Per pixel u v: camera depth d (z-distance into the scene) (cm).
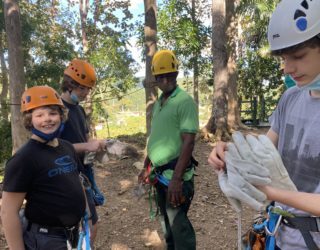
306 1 118
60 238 233
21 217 235
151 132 322
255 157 125
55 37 2008
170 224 311
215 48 997
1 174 953
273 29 126
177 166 293
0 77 2431
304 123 141
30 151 222
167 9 1527
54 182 228
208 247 396
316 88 127
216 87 1004
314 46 119
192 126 292
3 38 2072
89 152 295
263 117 1476
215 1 987
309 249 137
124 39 2194
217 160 133
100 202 331
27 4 1991
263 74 1703
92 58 1970
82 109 323
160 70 297
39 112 220
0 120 1588
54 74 1914
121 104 3653
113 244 404
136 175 620
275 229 146
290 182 129
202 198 528
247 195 122
